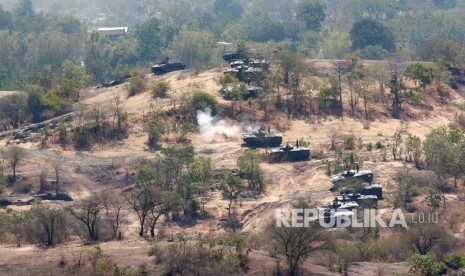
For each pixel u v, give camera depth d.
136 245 103.44
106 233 113.44
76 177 143.62
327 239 100.12
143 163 146.25
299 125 168.62
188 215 126.56
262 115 170.62
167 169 136.25
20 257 98.69
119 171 146.38
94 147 156.88
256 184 138.75
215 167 145.38
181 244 100.06
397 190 130.50
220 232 121.06
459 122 177.62
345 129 167.50
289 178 142.00
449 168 136.62
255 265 96.56
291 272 95.19
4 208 129.88
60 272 93.94
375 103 181.00
